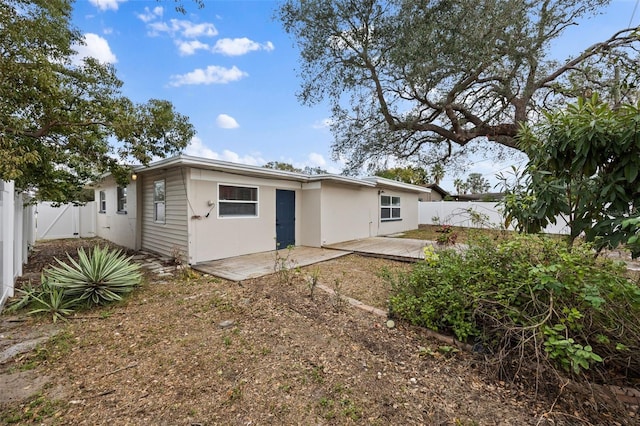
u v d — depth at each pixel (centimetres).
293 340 294
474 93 874
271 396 211
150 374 237
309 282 455
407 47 632
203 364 252
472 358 256
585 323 226
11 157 367
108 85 593
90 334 308
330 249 848
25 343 287
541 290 245
